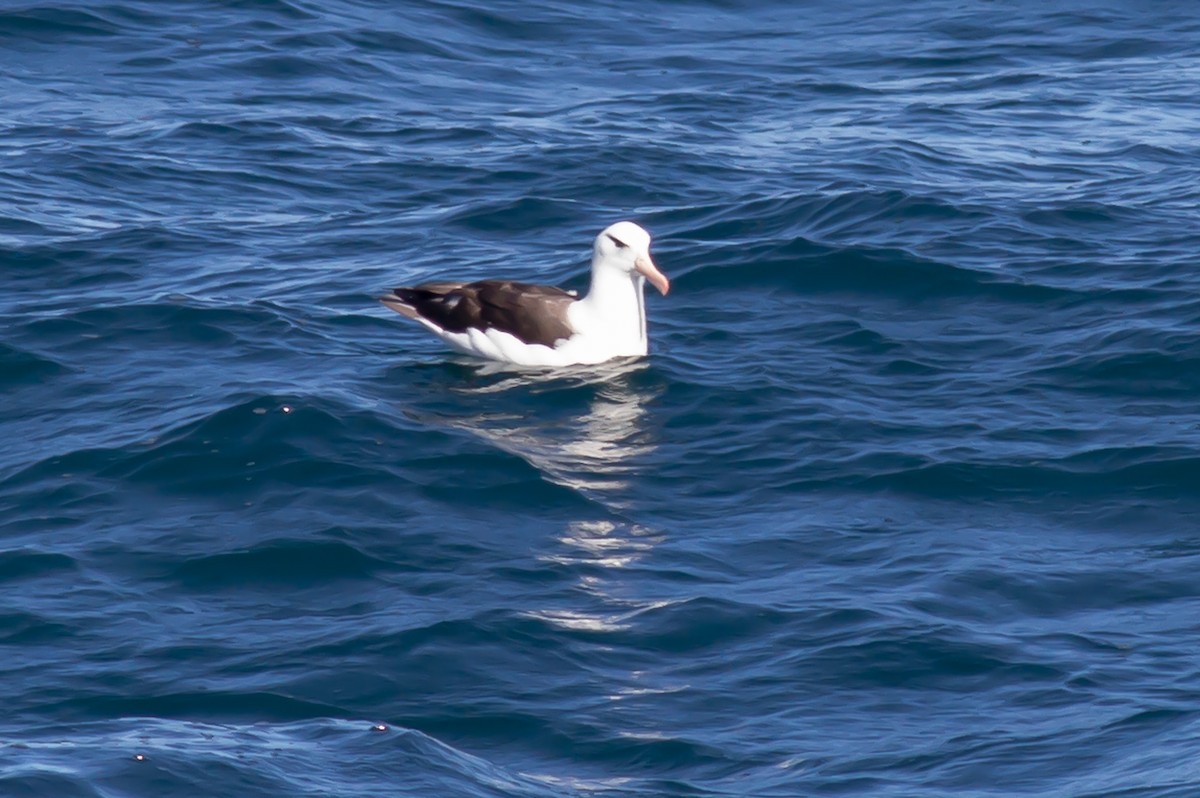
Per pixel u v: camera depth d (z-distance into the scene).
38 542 14.76
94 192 25.39
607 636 13.16
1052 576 14.05
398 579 14.09
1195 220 23.20
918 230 22.92
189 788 10.28
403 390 18.11
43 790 10.03
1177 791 10.35
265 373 18.52
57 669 12.64
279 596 13.85
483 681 12.49
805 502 15.62
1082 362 18.55
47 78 31.00
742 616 13.42
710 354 19.17
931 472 16.05
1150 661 12.62
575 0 37.75
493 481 15.91
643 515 15.37
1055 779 10.92
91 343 19.48
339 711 12.09
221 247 23.20
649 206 24.70
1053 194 24.61
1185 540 14.69
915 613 13.38
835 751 11.52
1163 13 36.88
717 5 38.03
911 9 37.69
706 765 11.39
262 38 33.53
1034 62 33.50
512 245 23.39
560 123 29.25
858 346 19.31
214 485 15.81
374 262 22.69
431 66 32.94
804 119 29.53
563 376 18.47
